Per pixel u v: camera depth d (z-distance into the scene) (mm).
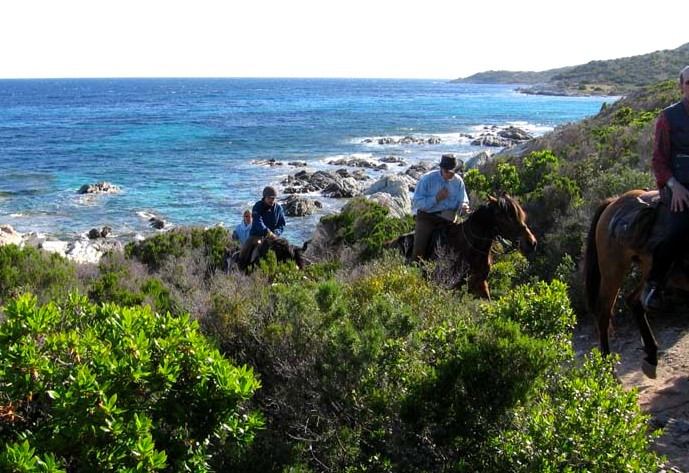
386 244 10547
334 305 5359
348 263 10500
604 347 6367
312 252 12695
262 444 4180
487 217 8297
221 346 5539
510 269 10031
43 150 54406
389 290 6605
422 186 9070
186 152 53562
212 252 13359
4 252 10812
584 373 4668
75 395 3404
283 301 5410
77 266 12195
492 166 24125
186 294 8234
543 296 5207
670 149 5469
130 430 3439
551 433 3875
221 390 3844
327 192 35125
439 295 6598
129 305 7906
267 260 9930
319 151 55719
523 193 16312
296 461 4148
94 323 4344
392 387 4469
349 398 4527
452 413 4164
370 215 13570
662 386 6016
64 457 3648
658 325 7500
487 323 5043
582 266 7516
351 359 4609
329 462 4281
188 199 33812
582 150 19906
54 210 31547
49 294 9031
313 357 4793
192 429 3877
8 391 3672
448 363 4250
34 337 4012
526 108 119688
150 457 3371
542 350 4215
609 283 6246
